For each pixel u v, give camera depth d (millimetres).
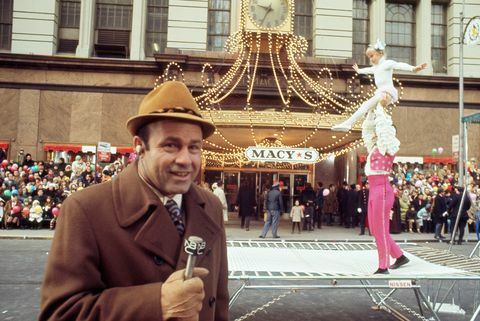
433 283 8664
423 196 17562
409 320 5965
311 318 6145
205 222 2057
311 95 19781
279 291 7949
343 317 6223
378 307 6652
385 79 6023
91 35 22422
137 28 22328
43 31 21766
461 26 19719
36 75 21141
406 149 22000
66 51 22516
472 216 15641
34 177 17125
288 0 18047
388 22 24141
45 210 15797
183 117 1826
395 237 15789
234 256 6137
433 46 24344
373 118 5895
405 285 5008
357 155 21406
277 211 14617
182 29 22281
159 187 1898
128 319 1559
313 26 23156
